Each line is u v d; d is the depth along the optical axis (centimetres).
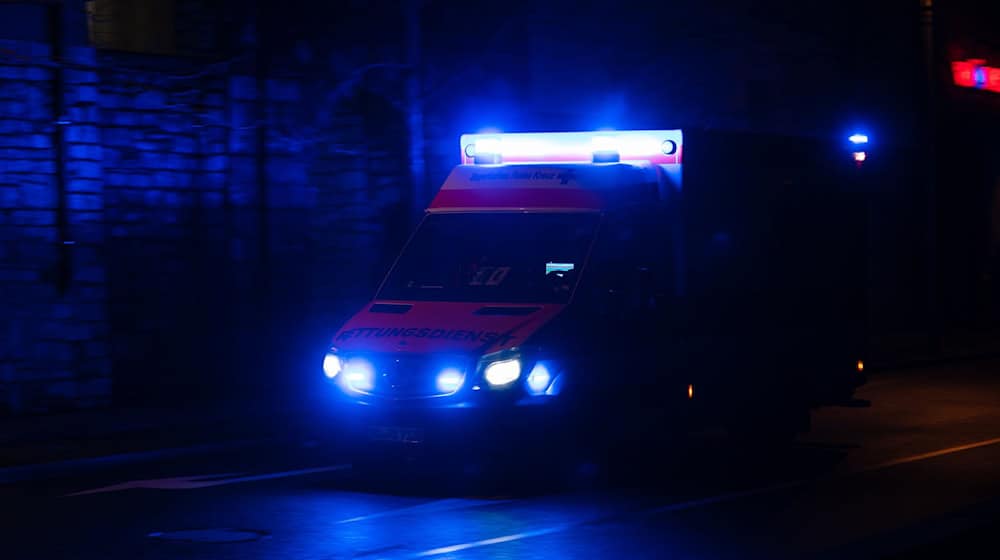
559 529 2042
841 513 2169
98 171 3500
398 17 4131
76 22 3447
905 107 6209
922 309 6425
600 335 2383
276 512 2192
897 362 4822
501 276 2455
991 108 6675
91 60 3478
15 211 3369
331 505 2255
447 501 2289
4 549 1912
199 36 3772
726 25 5238
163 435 3056
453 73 4275
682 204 2533
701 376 2591
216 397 3778
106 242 3603
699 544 1931
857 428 3244
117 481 2536
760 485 2445
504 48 4428
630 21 4834
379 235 4159
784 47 5538
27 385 3391
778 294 2820
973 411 3578
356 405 2339
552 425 2297
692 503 2261
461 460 2275
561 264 2434
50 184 3425
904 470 2611
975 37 6619
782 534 2002
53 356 3434
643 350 2456
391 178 4184
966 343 5709
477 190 2591
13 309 3369
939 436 3097
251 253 3866
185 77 3731
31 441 2955
